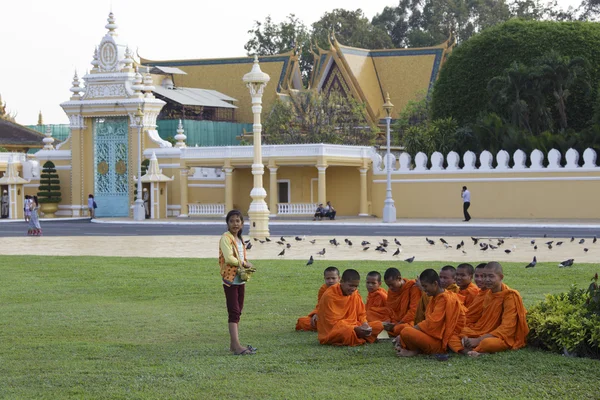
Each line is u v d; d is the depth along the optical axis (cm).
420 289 1272
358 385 996
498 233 3525
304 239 3184
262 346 1216
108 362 1123
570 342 1117
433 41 10644
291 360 1123
